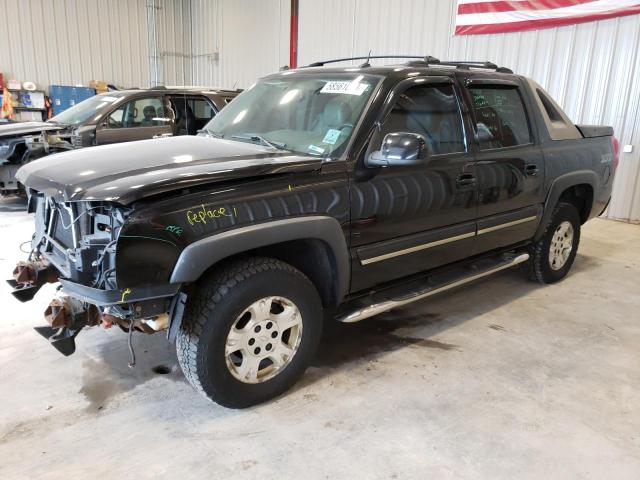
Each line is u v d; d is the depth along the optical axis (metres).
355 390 2.76
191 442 2.31
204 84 14.71
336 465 2.19
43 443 2.27
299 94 3.21
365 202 2.71
